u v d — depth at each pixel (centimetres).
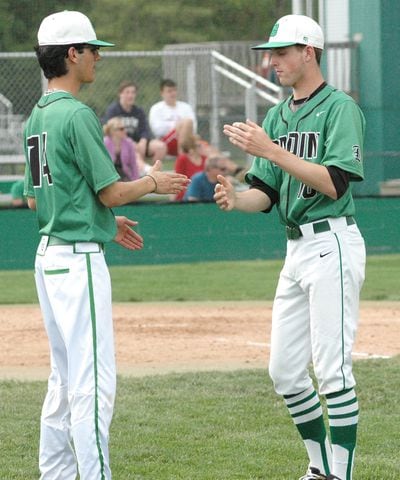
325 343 1622
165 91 5428
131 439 2003
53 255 1520
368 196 5356
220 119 5650
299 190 1644
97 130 1508
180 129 5266
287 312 1691
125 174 5075
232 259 5291
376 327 3394
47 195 1534
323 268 1622
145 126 5328
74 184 1511
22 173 5506
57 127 1505
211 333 3334
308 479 1711
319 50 1670
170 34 6612
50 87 1581
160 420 2145
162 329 3416
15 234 5066
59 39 1547
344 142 1605
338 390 1620
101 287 1519
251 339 3216
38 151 1545
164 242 5212
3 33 5744
